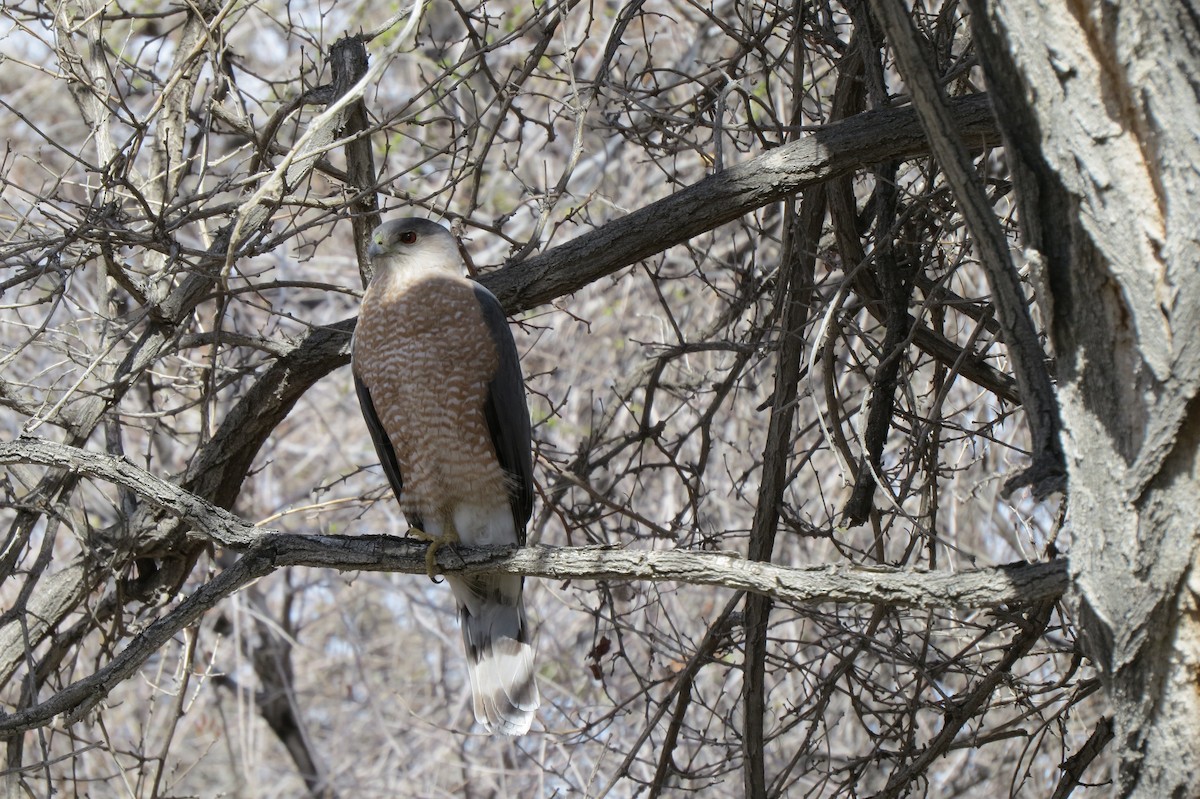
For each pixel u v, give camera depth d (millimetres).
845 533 12703
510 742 15914
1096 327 5172
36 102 18266
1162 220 4945
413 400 9227
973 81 10672
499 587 9461
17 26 10039
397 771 17406
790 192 8836
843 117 9711
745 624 9758
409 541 7699
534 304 9477
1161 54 4836
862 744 14133
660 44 15898
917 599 6203
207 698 17938
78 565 10055
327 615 19797
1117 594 5160
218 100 10805
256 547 7566
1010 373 10234
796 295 10180
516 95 9633
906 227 9984
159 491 7512
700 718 14602
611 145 16297
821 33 9852
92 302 13305
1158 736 5156
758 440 14398
